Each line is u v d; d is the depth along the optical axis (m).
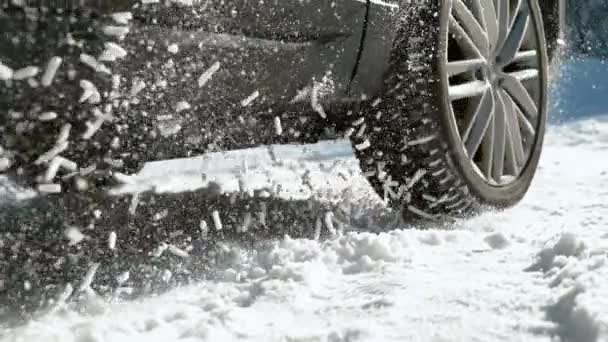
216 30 2.85
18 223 2.77
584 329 2.06
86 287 2.61
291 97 3.30
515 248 3.12
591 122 8.53
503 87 4.44
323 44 3.37
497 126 4.36
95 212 2.78
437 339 2.16
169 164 4.15
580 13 15.81
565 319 2.17
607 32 15.85
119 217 2.94
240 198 4.05
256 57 3.05
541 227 3.67
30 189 2.72
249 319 2.49
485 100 4.24
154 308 2.66
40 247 2.74
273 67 3.13
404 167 3.98
